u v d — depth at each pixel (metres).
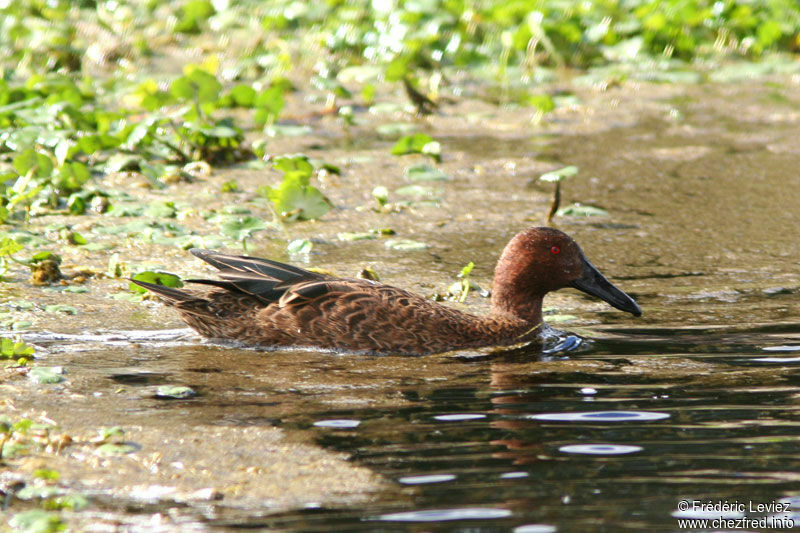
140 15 28.42
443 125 20.67
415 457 7.70
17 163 14.64
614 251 13.88
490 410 8.66
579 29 25.61
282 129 19.70
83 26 26.94
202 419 8.50
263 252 13.60
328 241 14.19
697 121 20.94
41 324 10.92
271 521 6.74
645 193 16.48
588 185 16.92
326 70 24.08
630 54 25.55
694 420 8.34
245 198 15.87
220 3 28.48
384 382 9.48
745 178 17.17
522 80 24.02
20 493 7.19
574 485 7.16
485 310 11.81
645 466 7.45
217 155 17.75
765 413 8.45
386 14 26.16
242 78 23.52
